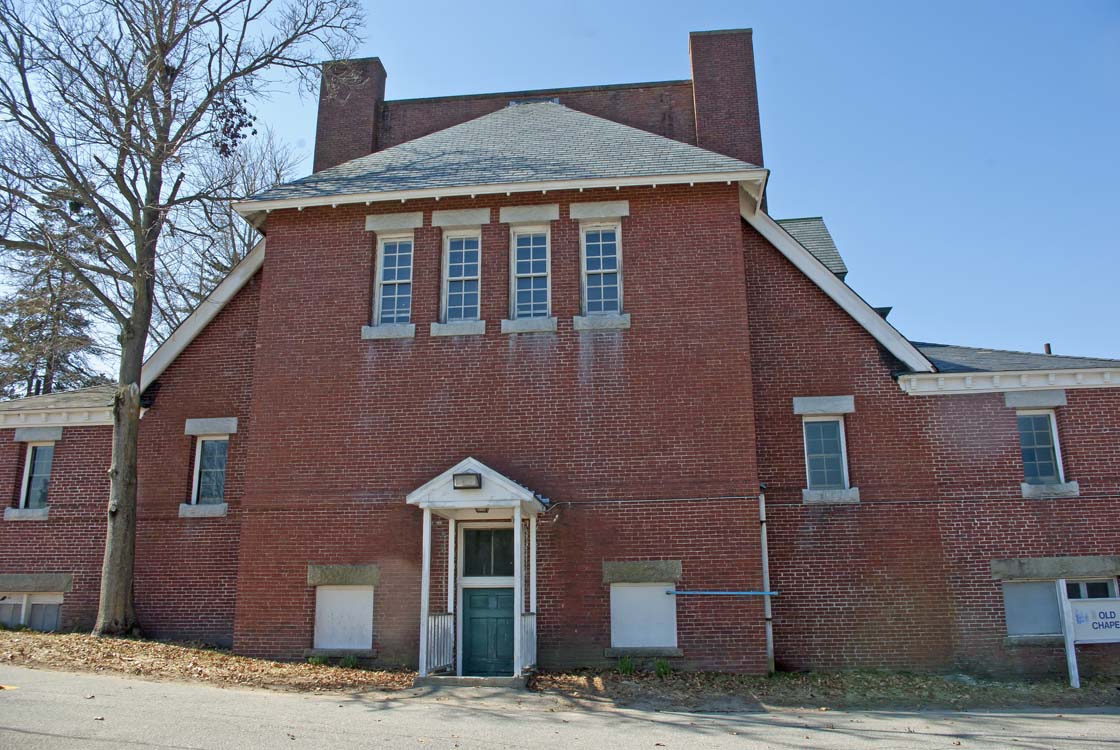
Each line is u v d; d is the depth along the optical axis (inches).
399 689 523.2
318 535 626.5
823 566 639.1
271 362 660.1
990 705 524.7
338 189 684.7
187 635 681.0
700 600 590.2
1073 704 531.8
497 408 631.8
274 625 616.1
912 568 635.5
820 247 839.7
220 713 411.5
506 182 658.8
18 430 759.1
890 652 623.2
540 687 531.5
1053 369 657.6
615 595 599.2
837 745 386.9
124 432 698.8
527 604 603.5
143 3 721.0
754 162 930.7
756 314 693.9
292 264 677.9
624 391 626.2
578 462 617.3
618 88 1007.6
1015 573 630.5
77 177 732.7
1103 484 643.5
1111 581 640.4
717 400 618.8
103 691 451.2
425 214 676.7
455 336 647.8
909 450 657.6
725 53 968.9
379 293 676.1
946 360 708.0
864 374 675.4
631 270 648.4
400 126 1018.1
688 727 427.5
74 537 729.0
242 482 706.8
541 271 665.0
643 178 647.8
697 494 604.7
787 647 625.3
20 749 319.9
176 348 737.0
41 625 725.3
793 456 663.1
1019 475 648.4
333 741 362.9
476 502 562.3
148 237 750.5
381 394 644.1
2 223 702.5
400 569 615.8
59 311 875.4
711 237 649.0
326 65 860.0
